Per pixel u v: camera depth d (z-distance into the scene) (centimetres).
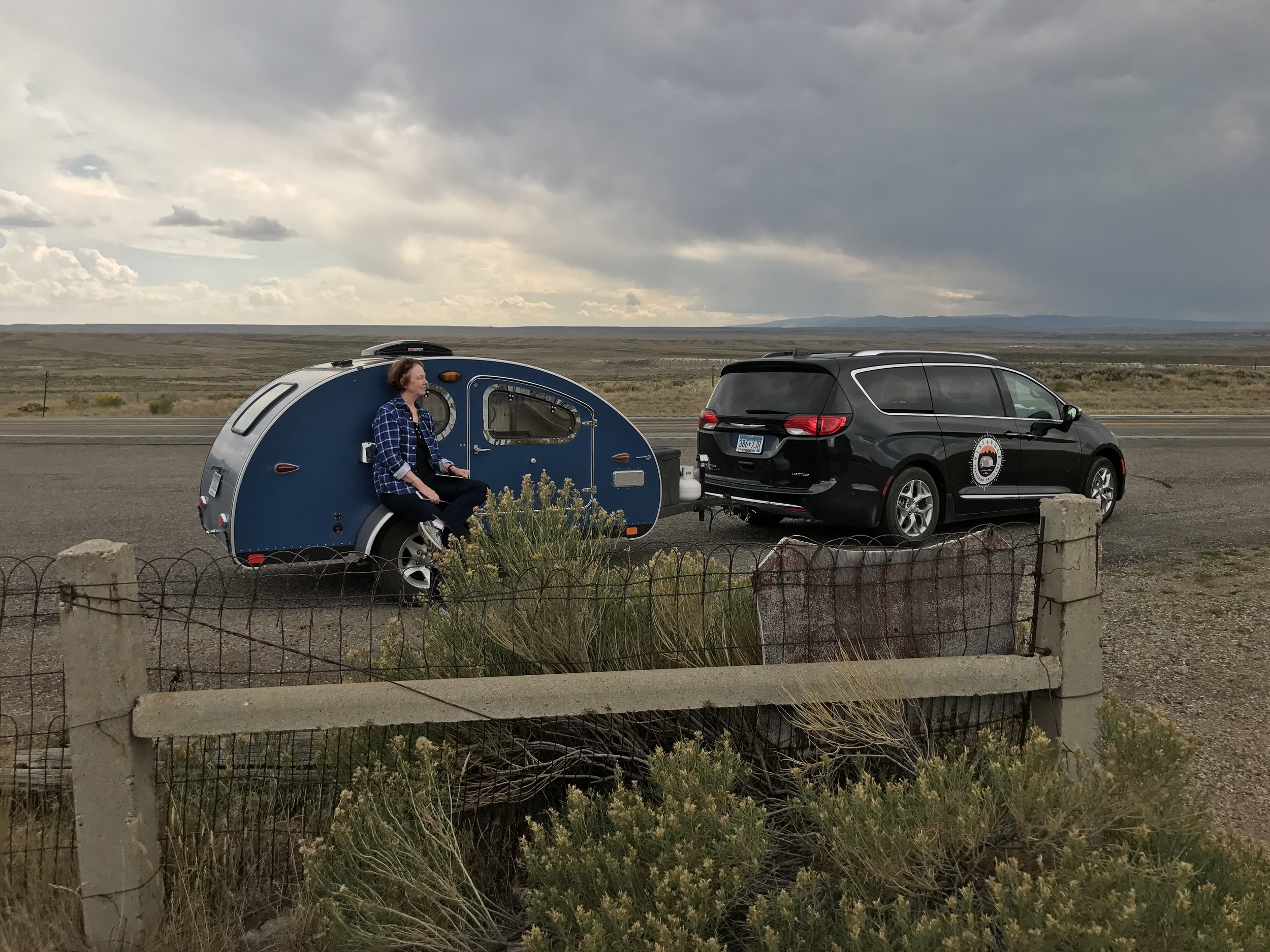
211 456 768
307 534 686
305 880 308
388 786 310
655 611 379
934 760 299
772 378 928
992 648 354
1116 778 296
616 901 264
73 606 270
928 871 268
